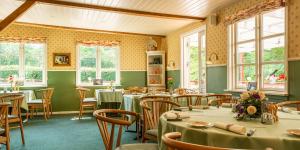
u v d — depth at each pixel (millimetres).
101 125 2205
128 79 8914
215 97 4879
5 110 3357
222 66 5852
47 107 7211
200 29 6754
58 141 4523
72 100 8227
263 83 4867
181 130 1989
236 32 5590
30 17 6453
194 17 6367
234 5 5398
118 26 7535
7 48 7730
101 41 8547
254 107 2178
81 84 8328
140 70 9062
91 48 8578
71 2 5113
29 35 7781
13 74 7793
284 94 4211
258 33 4918
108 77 8789
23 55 7867
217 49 6031
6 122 3389
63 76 8141
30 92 7211
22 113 7348
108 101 7082
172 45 8461
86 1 5070
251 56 5180
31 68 7961
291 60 4129
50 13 6031
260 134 1712
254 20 5051
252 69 5148
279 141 1602
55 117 7262
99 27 7723
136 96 4988
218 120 2238
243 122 2146
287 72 4195
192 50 7578
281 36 4473
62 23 7180
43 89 7223
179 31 7938
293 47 4094
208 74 6418
